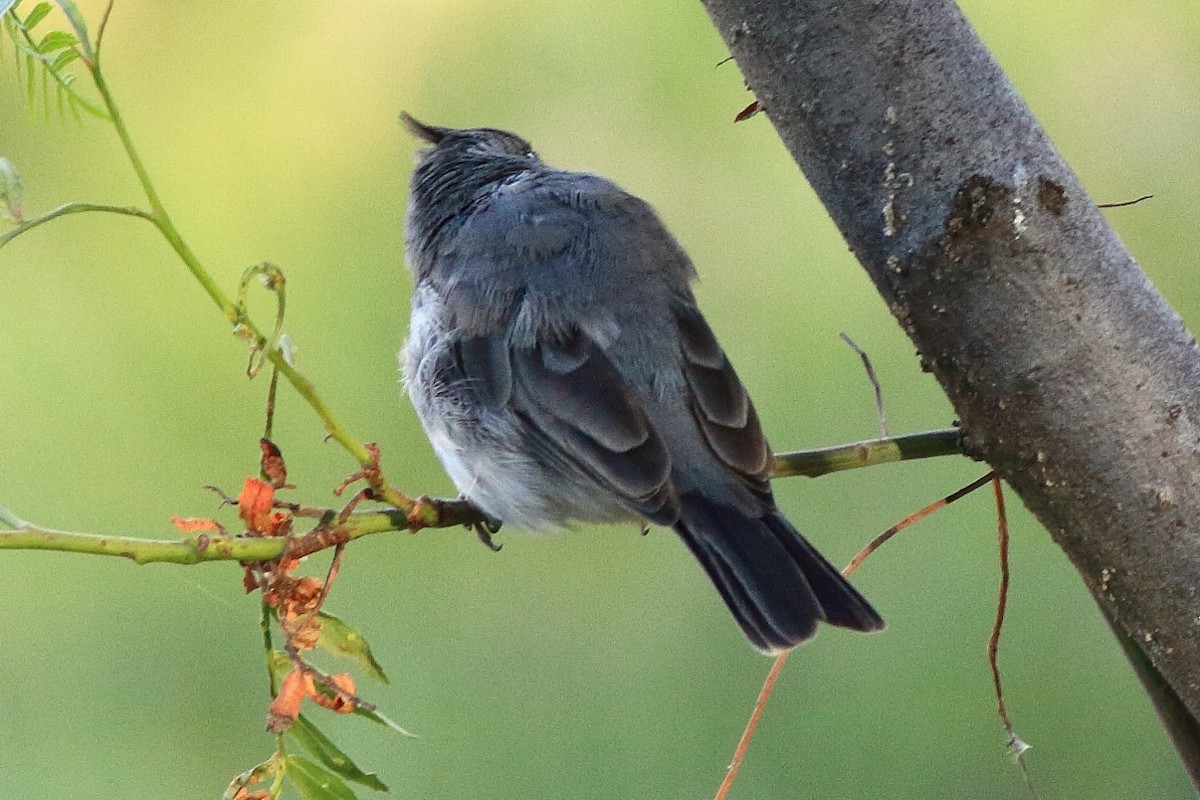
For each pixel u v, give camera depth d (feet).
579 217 26.09
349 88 39.40
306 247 37.50
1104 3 38.70
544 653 33.06
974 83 16.42
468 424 25.45
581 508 25.23
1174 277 36.78
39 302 36.73
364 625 32.89
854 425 34.88
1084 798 30.91
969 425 17.39
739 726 31.86
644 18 38.73
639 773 31.55
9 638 32.68
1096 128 38.04
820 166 17.17
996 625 20.68
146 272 37.14
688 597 33.60
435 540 33.88
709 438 23.70
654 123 38.45
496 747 31.73
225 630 32.91
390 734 31.60
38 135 37.68
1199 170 37.19
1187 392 16.53
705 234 37.58
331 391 35.68
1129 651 18.49
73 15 16.14
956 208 16.38
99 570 33.40
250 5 40.01
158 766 31.81
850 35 16.48
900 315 17.30
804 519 33.78
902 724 31.48
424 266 27.96
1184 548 16.52
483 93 39.09
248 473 34.81
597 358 24.44
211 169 38.29
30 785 31.42
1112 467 16.58
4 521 15.94
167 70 39.19
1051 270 16.39
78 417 35.40
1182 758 18.28
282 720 16.78
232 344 36.06
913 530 33.37
